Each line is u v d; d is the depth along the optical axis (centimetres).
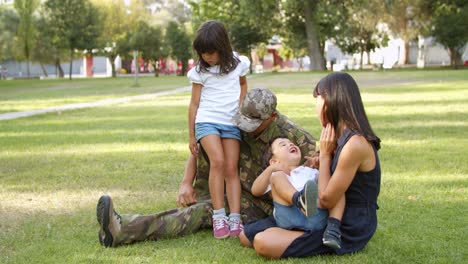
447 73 2745
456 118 1027
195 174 436
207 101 402
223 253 351
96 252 356
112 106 1599
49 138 931
